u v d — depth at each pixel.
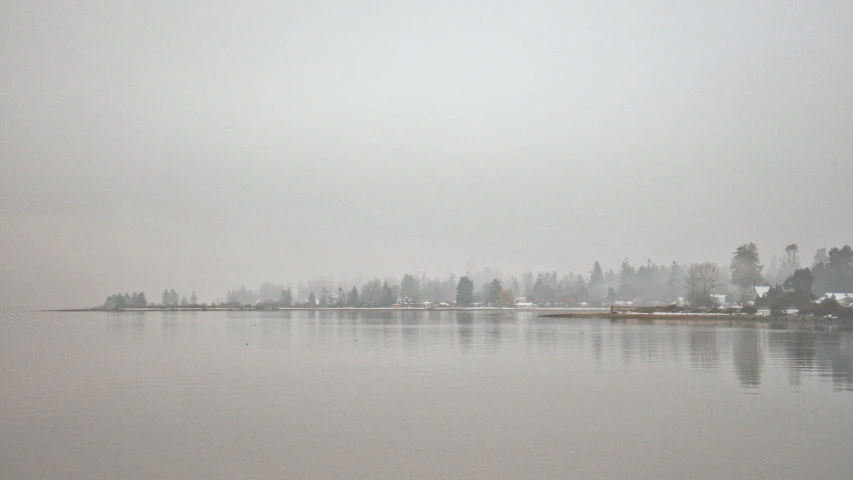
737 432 30.00
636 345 75.12
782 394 39.34
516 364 56.22
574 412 34.59
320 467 25.30
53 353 69.31
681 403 36.75
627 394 39.81
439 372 50.91
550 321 159.75
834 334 94.06
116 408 36.22
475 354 65.94
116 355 66.56
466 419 33.09
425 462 25.80
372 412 34.91
